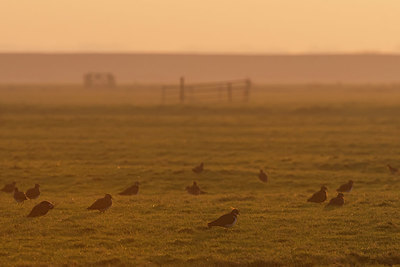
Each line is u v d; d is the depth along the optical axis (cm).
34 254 4791
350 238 5347
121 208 6650
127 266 4578
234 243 5194
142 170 10275
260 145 13825
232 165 11088
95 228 5622
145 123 18675
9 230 5538
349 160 11338
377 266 4678
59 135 15762
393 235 5434
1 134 15838
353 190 8475
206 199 7519
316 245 5141
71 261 4628
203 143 14188
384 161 11250
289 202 7175
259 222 5925
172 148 13400
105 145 13812
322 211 6525
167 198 7638
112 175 9838
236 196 7762
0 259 4656
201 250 4978
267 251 4947
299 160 11569
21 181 9312
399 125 17812
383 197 7488
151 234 5462
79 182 9288
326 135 15575
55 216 6169
